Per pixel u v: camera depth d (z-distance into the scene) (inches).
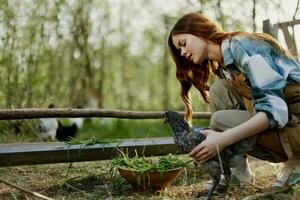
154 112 176.4
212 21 103.2
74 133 295.0
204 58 104.0
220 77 116.0
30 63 324.2
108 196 111.1
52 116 146.8
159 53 499.8
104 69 466.0
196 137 95.4
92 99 417.7
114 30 451.2
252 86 93.4
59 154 122.7
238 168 114.6
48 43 349.4
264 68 92.4
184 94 116.7
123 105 519.8
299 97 97.7
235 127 93.2
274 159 103.7
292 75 97.3
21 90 316.2
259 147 102.3
